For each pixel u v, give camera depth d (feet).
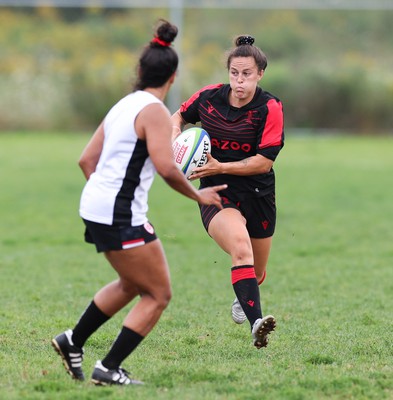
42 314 85.35
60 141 311.88
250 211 71.00
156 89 53.42
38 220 156.04
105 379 55.36
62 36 398.01
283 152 288.30
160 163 51.31
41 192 192.44
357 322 82.58
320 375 60.54
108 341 72.49
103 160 53.01
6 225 150.10
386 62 387.96
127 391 54.39
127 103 53.01
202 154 68.74
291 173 233.35
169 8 386.11
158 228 147.13
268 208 71.67
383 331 78.07
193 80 352.69
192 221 155.33
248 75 67.72
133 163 52.31
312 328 79.61
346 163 259.80
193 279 107.34
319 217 161.99
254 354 68.69
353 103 360.89
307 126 363.97
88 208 52.49
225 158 70.59
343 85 358.23
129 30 407.44
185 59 367.45
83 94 351.87
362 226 152.25
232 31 404.16
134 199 52.65
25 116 349.00
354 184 211.82
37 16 423.23
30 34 400.26
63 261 118.73
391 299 94.99
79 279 106.01
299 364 64.69
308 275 110.01
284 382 58.18
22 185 203.00
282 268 114.93
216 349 70.54
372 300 94.27
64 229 146.92
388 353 69.00
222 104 70.38
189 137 69.00
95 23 420.36
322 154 284.82
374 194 194.80
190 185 52.65
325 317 85.20
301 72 364.58
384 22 412.98
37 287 100.22
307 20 415.23
